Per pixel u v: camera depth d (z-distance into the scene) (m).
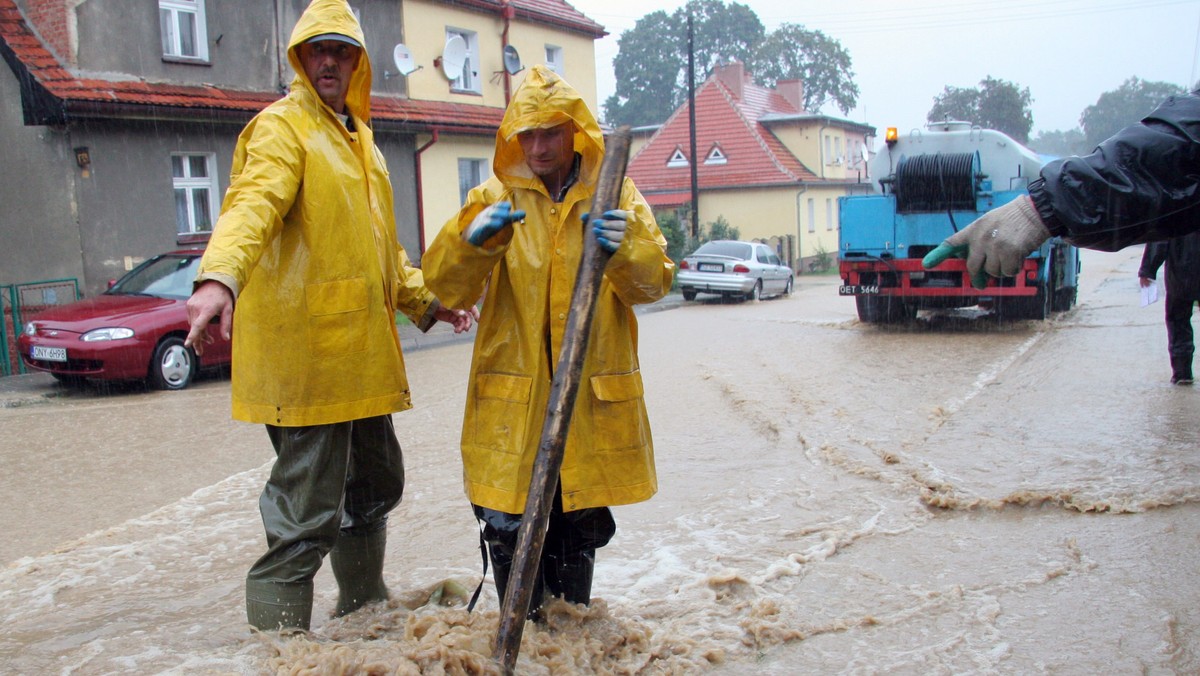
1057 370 10.63
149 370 11.35
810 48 77.62
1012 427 7.62
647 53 77.19
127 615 4.23
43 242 15.34
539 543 2.77
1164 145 3.04
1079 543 4.92
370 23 21.05
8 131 15.25
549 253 3.22
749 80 50.25
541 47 26.28
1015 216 3.11
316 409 3.35
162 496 6.63
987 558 4.76
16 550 5.48
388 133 21.00
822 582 4.48
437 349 15.27
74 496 6.68
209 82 17.33
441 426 8.63
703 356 13.14
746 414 8.70
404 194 21.58
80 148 14.96
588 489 3.26
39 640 3.88
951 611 4.09
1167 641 3.72
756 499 5.92
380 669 2.74
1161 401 8.51
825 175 45.94
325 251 3.34
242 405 3.40
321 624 3.94
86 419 9.70
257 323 3.35
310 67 3.43
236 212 3.06
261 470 7.28
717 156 43.53
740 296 25.45
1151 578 4.40
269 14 18.39
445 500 6.14
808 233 43.50
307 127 3.36
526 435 3.21
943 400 8.98
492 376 3.29
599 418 3.28
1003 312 15.79
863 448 7.06
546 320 3.23
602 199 2.82
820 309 21.38
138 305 11.66
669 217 31.25
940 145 15.17
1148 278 9.75
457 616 3.23
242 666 2.94
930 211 15.00
